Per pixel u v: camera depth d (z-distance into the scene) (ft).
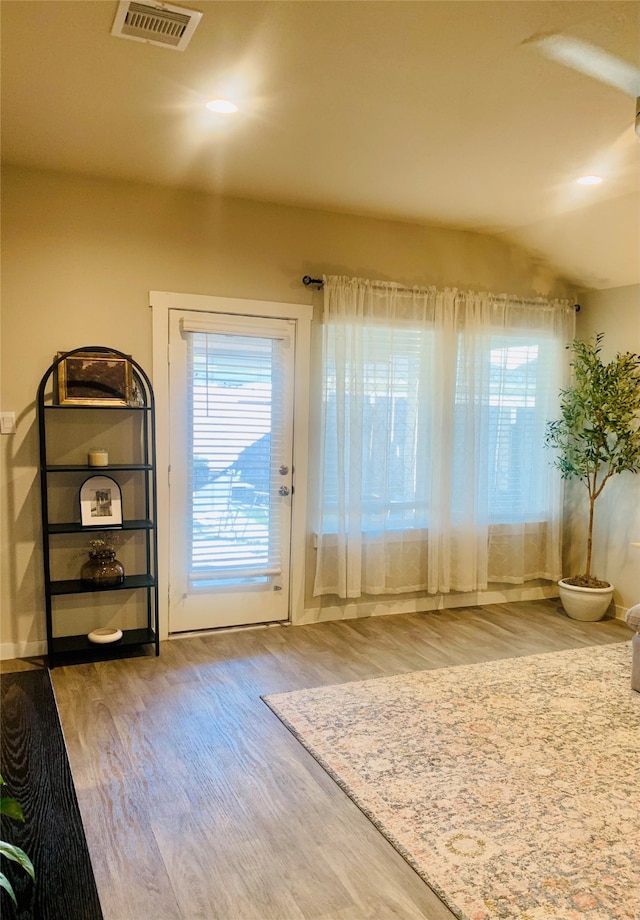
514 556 16.20
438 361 14.83
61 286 11.92
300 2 6.59
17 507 11.86
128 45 7.50
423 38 7.25
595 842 7.06
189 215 12.76
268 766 8.53
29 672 7.95
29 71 8.11
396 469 14.80
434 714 10.05
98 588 11.78
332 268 14.07
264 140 10.23
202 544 13.37
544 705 10.42
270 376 13.64
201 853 6.83
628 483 15.37
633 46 7.38
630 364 14.55
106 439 12.37
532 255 15.94
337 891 6.33
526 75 8.05
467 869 6.63
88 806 7.58
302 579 14.30
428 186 12.24
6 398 11.67
